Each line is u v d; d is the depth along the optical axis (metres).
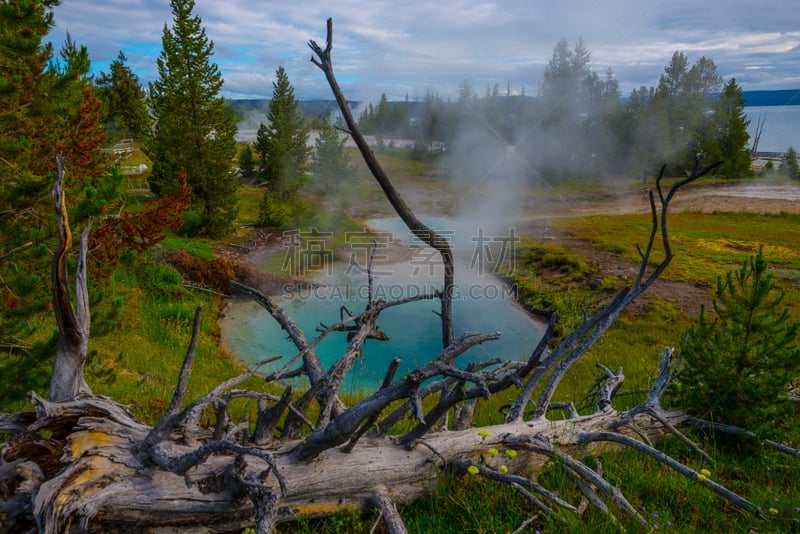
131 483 3.35
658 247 30.72
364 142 3.88
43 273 6.77
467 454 4.34
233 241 29.91
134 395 8.32
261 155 47.97
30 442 3.68
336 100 3.75
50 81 8.70
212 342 16.55
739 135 69.06
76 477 3.28
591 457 5.02
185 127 28.27
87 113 8.94
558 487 4.38
